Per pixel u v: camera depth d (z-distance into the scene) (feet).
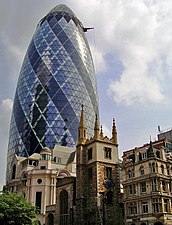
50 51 597.93
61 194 307.99
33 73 580.71
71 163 396.57
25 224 191.83
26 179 387.96
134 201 236.43
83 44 651.25
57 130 517.96
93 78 631.15
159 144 284.00
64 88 561.02
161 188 224.33
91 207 269.44
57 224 296.71
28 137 519.19
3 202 191.31
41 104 540.11
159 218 213.87
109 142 301.63
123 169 257.96
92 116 577.43
